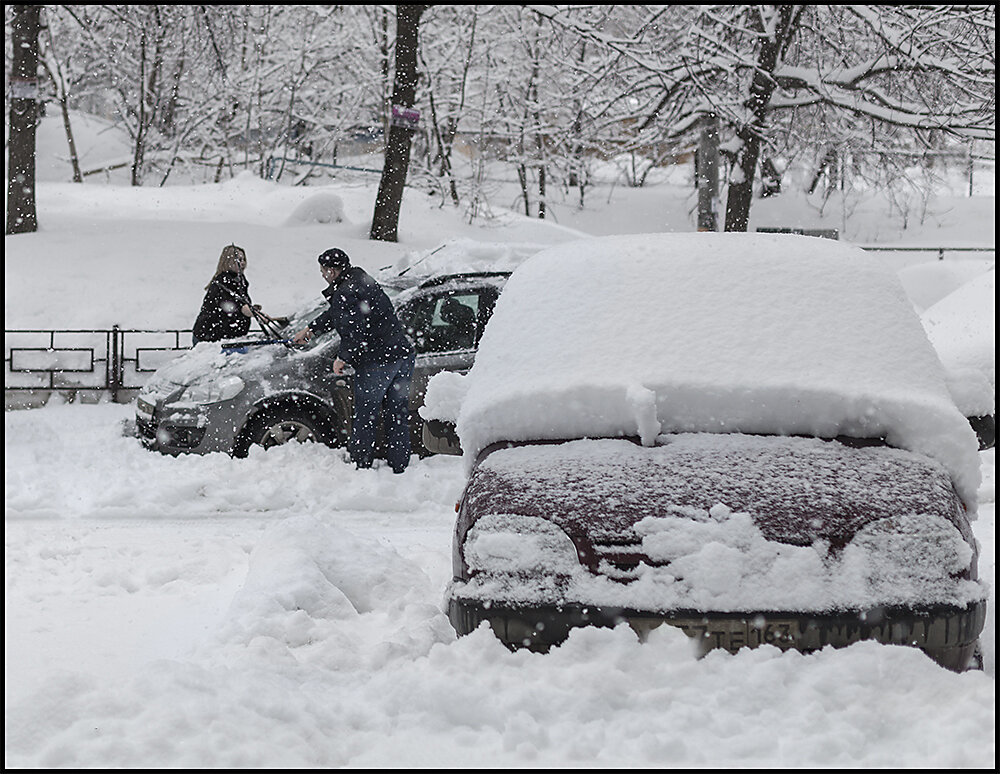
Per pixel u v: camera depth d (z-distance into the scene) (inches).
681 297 207.8
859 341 200.4
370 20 1293.1
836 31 973.2
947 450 187.0
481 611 170.9
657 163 1301.7
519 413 198.1
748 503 170.7
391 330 403.9
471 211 1069.8
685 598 164.9
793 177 1424.7
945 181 1130.7
